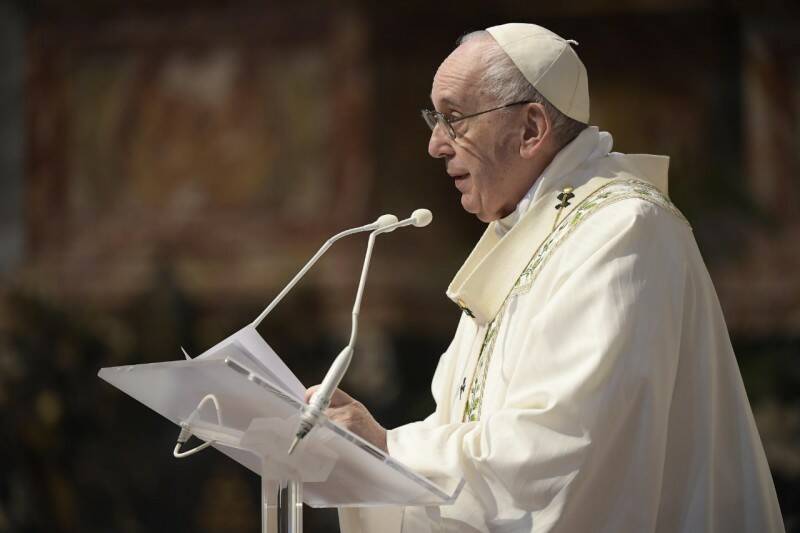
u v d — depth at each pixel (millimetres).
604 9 37812
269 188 38844
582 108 10500
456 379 11031
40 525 34469
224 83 39625
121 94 39938
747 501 9531
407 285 37000
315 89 39094
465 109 10391
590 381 8688
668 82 37469
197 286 38156
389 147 38500
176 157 39438
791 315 35188
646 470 8781
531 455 8570
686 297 9406
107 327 37438
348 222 38062
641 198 9672
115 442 35438
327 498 9156
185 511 35188
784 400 34062
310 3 39219
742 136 36938
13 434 34719
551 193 10242
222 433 8812
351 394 36031
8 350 35594
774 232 36125
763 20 37094
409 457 8938
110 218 39219
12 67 40156
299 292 37281
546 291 9547
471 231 37875
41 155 39781
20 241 39281
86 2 40062
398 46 38844
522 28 10594
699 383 9414
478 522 8734
